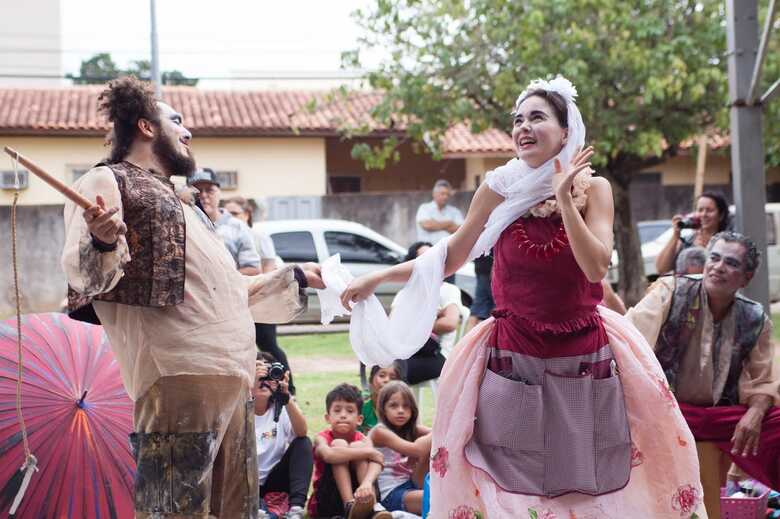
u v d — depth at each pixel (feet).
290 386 29.96
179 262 13.97
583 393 14.39
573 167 13.75
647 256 65.00
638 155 59.62
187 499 14.05
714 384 18.13
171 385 13.98
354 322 15.75
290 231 55.16
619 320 15.01
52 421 17.01
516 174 14.76
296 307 16.26
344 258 55.01
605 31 54.19
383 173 89.66
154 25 81.25
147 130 14.69
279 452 21.84
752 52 29.09
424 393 33.14
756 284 28.96
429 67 57.47
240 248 27.84
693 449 14.60
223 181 80.23
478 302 34.50
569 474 14.26
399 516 20.52
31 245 67.62
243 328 14.64
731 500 19.06
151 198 13.97
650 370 14.73
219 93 87.04
